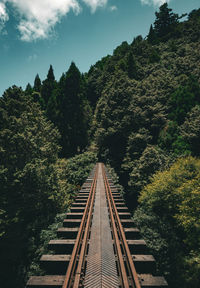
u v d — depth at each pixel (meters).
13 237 11.60
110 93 39.91
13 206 12.09
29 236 11.62
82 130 40.81
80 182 21.45
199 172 13.06
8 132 12.84
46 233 8.36
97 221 7.04
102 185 14.30
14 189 11.99
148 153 22.17
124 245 5.32
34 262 7.54
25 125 14.79
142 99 36.38
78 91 42.12
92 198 9.84
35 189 12.88
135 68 54.22
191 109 27.09
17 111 16.06
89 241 5.57
